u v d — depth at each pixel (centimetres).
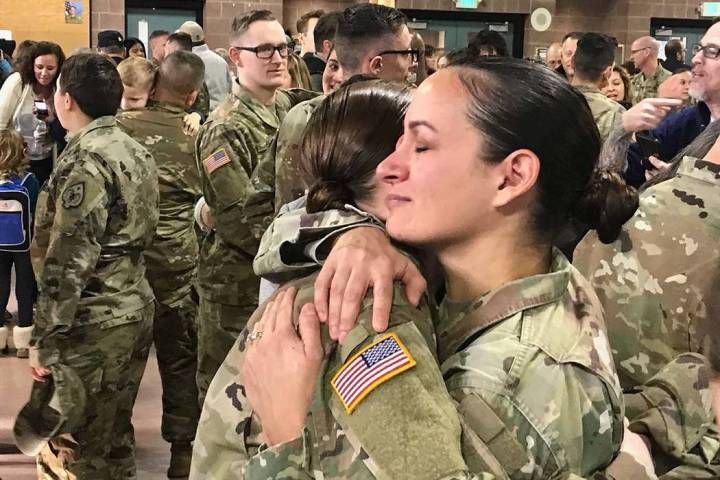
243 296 301
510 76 90
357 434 80
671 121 310
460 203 90
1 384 410
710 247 126
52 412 255
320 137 106
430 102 91
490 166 89
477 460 81
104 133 265
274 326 92
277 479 85
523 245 93
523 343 88
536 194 91
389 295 88
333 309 88
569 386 87
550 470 85
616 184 116
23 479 333
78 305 260
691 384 119
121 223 265
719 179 130
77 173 253
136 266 276
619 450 98
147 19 925
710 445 118
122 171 263
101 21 898
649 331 129
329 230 97
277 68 307
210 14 920
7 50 767
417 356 83
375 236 95
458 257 94
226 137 299
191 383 339
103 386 268
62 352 259
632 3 1027
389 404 80
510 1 1009
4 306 456
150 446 363
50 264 250
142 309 277
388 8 264
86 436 269
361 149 102
